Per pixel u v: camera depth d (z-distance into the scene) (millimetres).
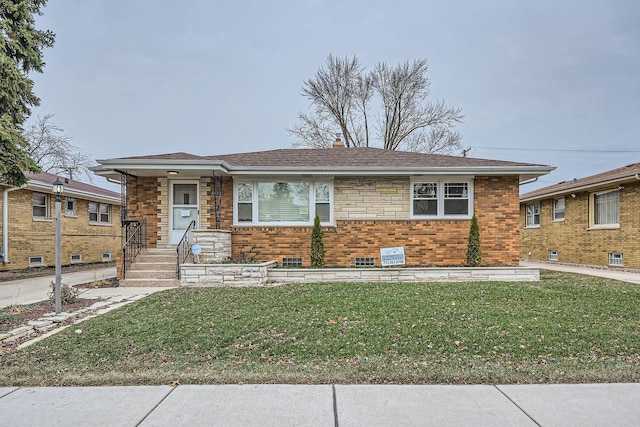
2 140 10883
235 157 12844
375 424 3035
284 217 11797
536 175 11633
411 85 29219
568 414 3168
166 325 5793
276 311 6574
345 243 11703
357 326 5629
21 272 14125
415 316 6137
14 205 14547
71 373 4070
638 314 6305
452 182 11820
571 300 7383
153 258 10742
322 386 3738
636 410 3229
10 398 3533
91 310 7051
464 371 4039
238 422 3074
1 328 5918
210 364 4312
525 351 4602
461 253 11734
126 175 11352
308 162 12055
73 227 17828
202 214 11703
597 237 14836
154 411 3258
